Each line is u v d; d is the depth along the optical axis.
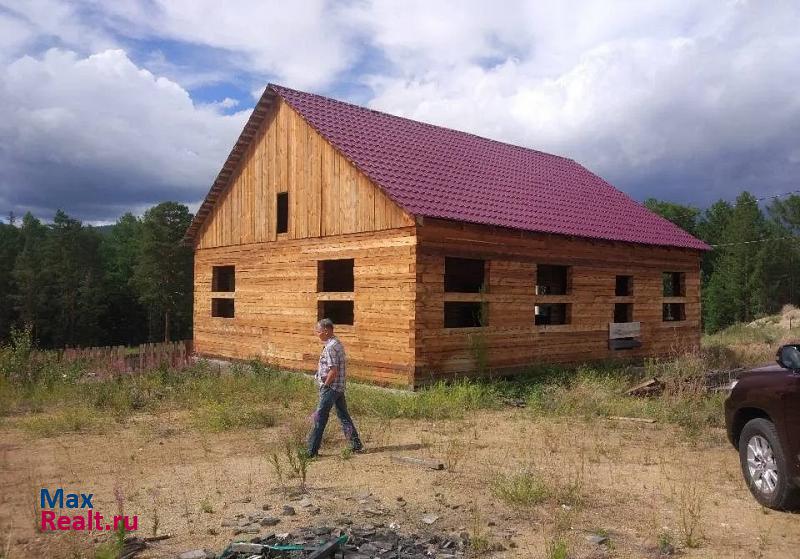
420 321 14.49
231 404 12.87
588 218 19.62
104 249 89.56
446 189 16.53
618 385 15.64
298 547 5.44
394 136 19.17
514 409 13.16
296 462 8.55
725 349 23.95
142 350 21.59
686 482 7.80
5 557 5.36
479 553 5.52
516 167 21.83
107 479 7.84
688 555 5.54
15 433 10.66
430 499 7.02
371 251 15.62
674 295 23.06
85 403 13.19
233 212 20.59
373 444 9.77
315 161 17.50
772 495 6.70
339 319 20.38
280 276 18.59
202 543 5.73
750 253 68.12
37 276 63.53
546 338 17.39
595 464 8.68
